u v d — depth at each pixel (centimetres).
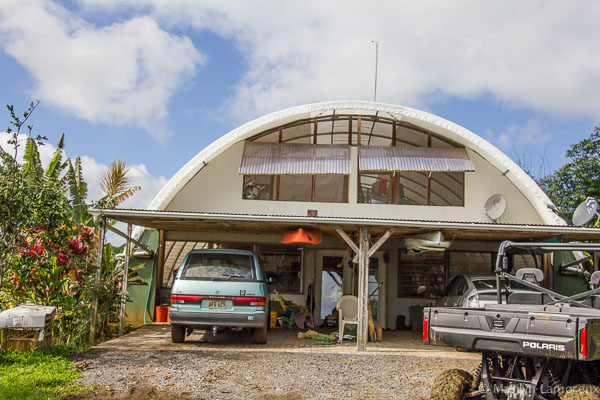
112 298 1159
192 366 827
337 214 1448
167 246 1510
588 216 1139
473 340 557
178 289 1008
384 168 1397
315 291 1533
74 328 1059
